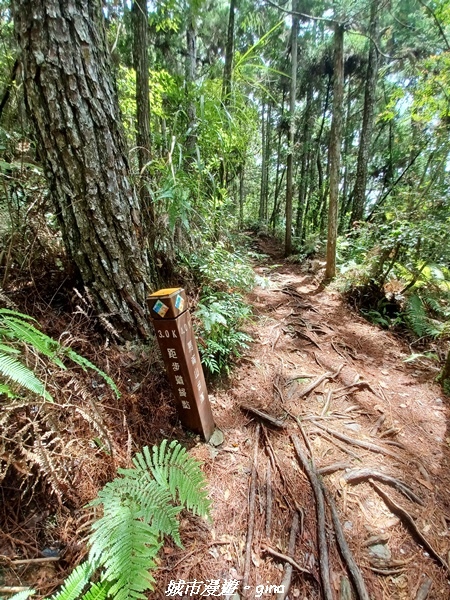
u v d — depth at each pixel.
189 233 2.60
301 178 9.55
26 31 1.22
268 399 1.93
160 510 0.98
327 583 1.05
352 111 9.26
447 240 3.11
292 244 7.41
